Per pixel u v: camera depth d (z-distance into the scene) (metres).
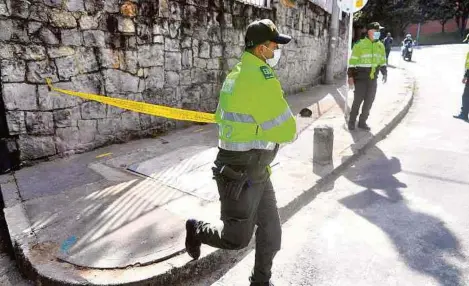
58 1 4.31
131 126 5.45
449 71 14.85
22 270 2.69
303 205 3.78
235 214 2.11
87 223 3.09
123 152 4.93
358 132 6.02
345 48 15.27
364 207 3.71
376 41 5.87
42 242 2.80
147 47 5.37
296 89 10.21
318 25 11.24
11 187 3.79
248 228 2.13
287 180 4.11
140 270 2.50
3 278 2.69
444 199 3.84
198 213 3.30
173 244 2.78
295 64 9.92
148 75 5.47
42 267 2.52
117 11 4.90
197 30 6.19
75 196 3.60
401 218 3.46
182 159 4.67
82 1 4.53
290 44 9.42
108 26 4.84
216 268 2.77
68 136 4.69
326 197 3.96
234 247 2.16
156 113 3.61
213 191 3.76
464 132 6.33
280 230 2.36
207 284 2.61
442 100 9.16
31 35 4.14
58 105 4.52
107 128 5.13
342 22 14.15
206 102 6.67
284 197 3.65
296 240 3.14
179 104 6.10
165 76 5.75
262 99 1.97
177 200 3.56
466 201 3.79
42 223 3.08
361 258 2.87
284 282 2.62
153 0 5.31
